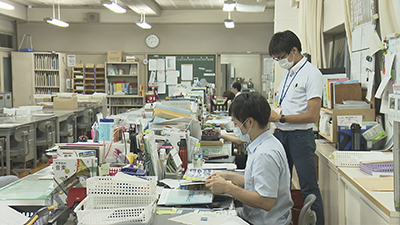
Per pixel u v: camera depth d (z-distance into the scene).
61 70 10.30
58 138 6.47
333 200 2.85
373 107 3.19
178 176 2.27
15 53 10.04
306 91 2.73
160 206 1.77
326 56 5.23
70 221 1.64
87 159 1.83
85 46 10.67
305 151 2.76
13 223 1.57
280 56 2.76
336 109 3.22
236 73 11.84
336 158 2.70
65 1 9.55
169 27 10.56
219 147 3.00
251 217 1.85
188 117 2.96
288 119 2.68
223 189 1.78
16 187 2.06
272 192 1.70
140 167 2.05
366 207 2.10
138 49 10.63
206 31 10.51
